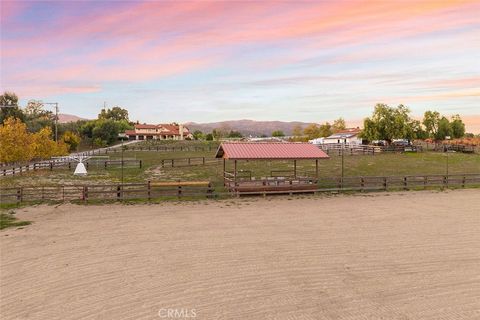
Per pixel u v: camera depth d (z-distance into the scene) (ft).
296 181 94.22
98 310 32.68
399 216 67.36
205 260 44.62
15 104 272.10
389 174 124.57
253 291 36.37
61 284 37.91
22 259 44.86
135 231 57.06
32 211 70.79
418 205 77.46
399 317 31.45
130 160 165.07
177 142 330.34
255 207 75.46
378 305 33.53
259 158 88.48
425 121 282.15
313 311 32.45
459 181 102.89
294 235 55.11
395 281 38.68
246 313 32.14
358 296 35.29
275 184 90.79
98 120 367.45
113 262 43.88
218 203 79.51
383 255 46.52
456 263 43.86
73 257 45.52
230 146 93.25
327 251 47.98
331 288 37.01
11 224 61.11
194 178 113.70
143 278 39.37
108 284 37.91
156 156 197.67
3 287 37.27
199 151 235.61
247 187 87.40
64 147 193.57
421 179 109.09
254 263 43.70
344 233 56.24
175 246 49.88
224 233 56.13
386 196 88.28
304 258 45.42
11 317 31.53
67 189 91.45
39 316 31.65
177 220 64.08
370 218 65.87
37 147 160.15
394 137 230.89
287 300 34.50
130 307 33.22
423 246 50.11
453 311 32.53
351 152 193.16
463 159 168.45
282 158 89.66
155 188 90.27
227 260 44.62
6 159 129.70
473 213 69.77
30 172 129.49
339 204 78.64
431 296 35.35
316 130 376.89
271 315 31.81
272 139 358.02
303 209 73.56
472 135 333.62
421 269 41.96
